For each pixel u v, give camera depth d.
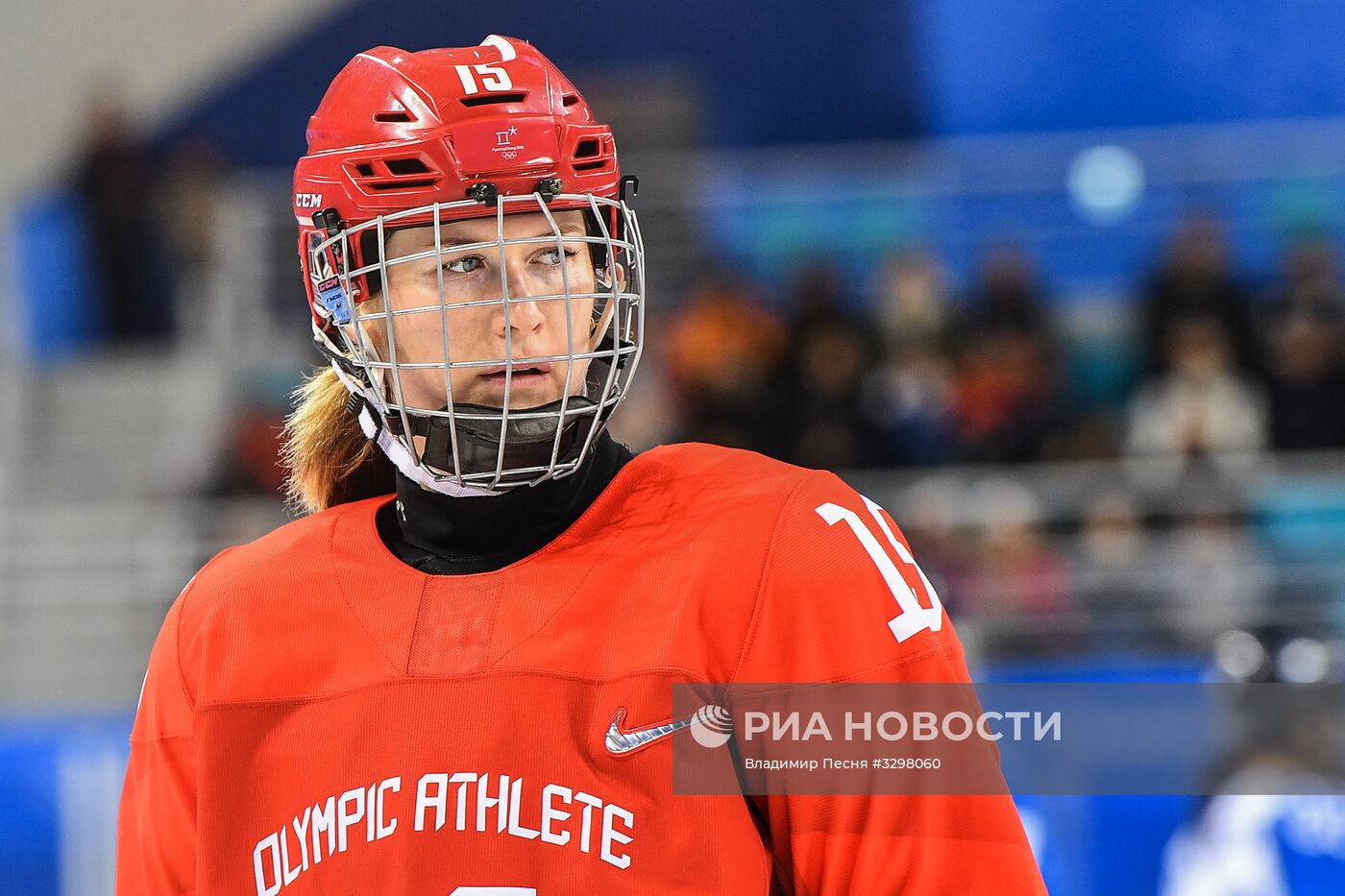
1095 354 20.25
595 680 3.46
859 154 25.58
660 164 23.36
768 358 17.91
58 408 21.23
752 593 3.49
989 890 3.40
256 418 17.38
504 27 26.02
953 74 25.67
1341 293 17.34
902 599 3.57
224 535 16.33
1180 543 14.27
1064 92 25.45
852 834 3.45
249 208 20.88
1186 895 9.93
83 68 26.19
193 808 3.85
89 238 22.62
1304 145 21.58
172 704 3.87
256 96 26.36
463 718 3.47
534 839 3.36
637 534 3.67
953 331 17.66
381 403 3.78
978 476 16.39
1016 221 22.34
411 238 3.70
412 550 3.88
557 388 3.69
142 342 22.62
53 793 11.59
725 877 3.35
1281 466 15.50
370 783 3.48
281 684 3.69
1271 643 11.53
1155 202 21.98
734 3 25.73
